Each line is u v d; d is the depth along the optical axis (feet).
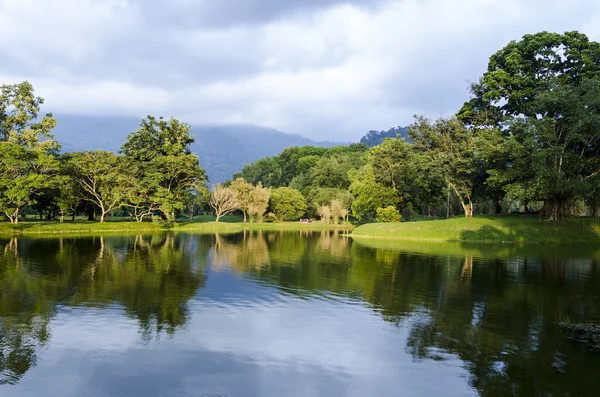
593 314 49.70
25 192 158.10
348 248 121.39
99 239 142.20
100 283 64.23
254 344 39.06
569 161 141.69
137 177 215.10
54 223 180.34
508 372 33.63
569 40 157.69
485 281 68.90
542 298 57.41
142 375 32.42
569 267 84.02
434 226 157.89
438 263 89.20
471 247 123.95
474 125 176.96
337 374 33.14
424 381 32.07
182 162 218.18
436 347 38.83
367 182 197.06
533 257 99.81
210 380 31.81
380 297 57.36
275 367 34.27
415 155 180.75
